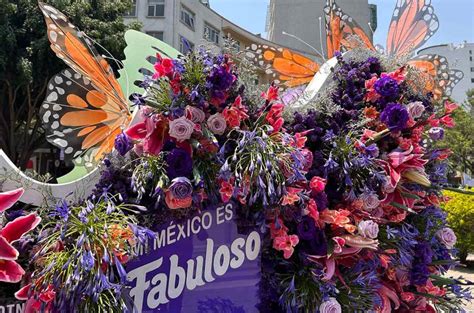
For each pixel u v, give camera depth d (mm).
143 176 1705
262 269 1922
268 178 1712
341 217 1920
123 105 2080
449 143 19891
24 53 11234
